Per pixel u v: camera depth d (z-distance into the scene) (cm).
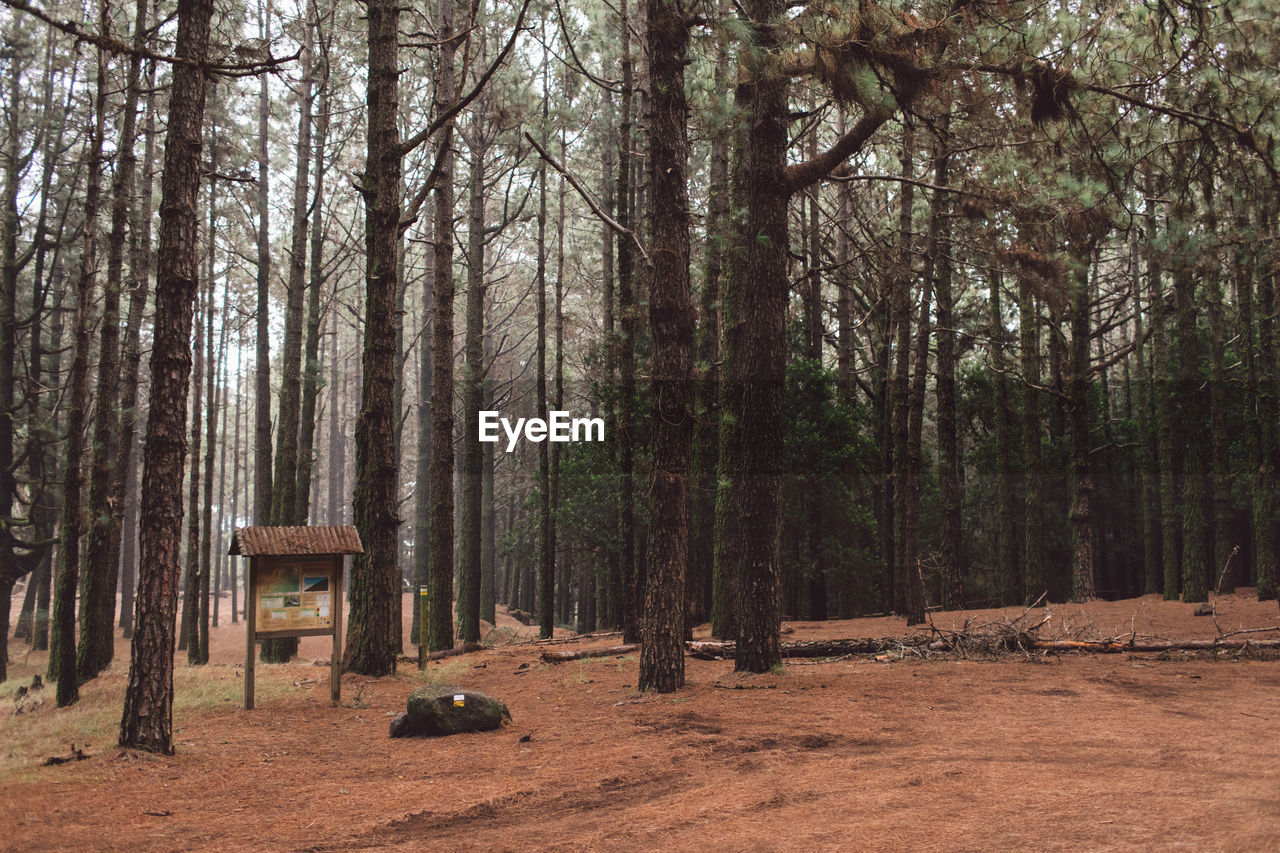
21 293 2873
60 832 525
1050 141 1261
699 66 1686
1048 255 1391
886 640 1298
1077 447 2183
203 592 2225
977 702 858
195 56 798
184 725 900
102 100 1287
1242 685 946
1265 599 1817
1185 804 467
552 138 2356
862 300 2917
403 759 747
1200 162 1251
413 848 488
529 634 2609
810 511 2480
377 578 1291
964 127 1312
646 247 1716
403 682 1227
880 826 460
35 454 2448
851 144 1114
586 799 574
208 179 2373
